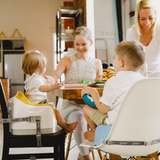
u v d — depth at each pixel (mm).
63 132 1418
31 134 1330
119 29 4906
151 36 2236
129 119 1038
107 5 4883
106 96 1207
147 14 2102
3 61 5820
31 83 1601
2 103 1304
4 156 1300
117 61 1294
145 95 1012
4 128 1307
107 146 1073
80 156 1881
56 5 6289
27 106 1333
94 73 2141
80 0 5020
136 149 1068
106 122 1239
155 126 1084
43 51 6270
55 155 1616
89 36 2096
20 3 6188
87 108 1417
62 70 2086
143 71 1435
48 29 6273
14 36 6156
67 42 5848
